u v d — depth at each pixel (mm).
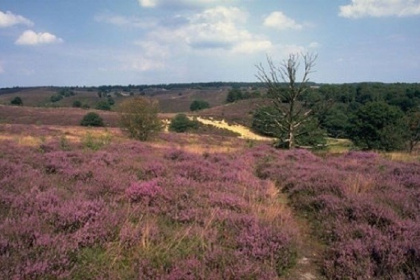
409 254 5273
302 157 18203
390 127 41844
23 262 4406
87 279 4551
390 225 6402
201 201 7996
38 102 179250
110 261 5004
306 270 5559
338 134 50062
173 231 6207
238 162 14672
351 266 5180
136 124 37156
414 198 8547
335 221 7211
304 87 25453
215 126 87688
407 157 19781
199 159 14141
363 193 9008
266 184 10766
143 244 5398
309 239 6980
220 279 4613
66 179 9406
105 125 85250
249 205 7945
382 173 12336
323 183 10000
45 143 18531
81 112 102062
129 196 7957
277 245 5648
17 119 86500
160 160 13742
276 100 26375
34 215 6016
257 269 4805
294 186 10656
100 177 9406
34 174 9523
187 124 81875
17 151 14445
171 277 4484
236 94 150125
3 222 5555
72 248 5039
